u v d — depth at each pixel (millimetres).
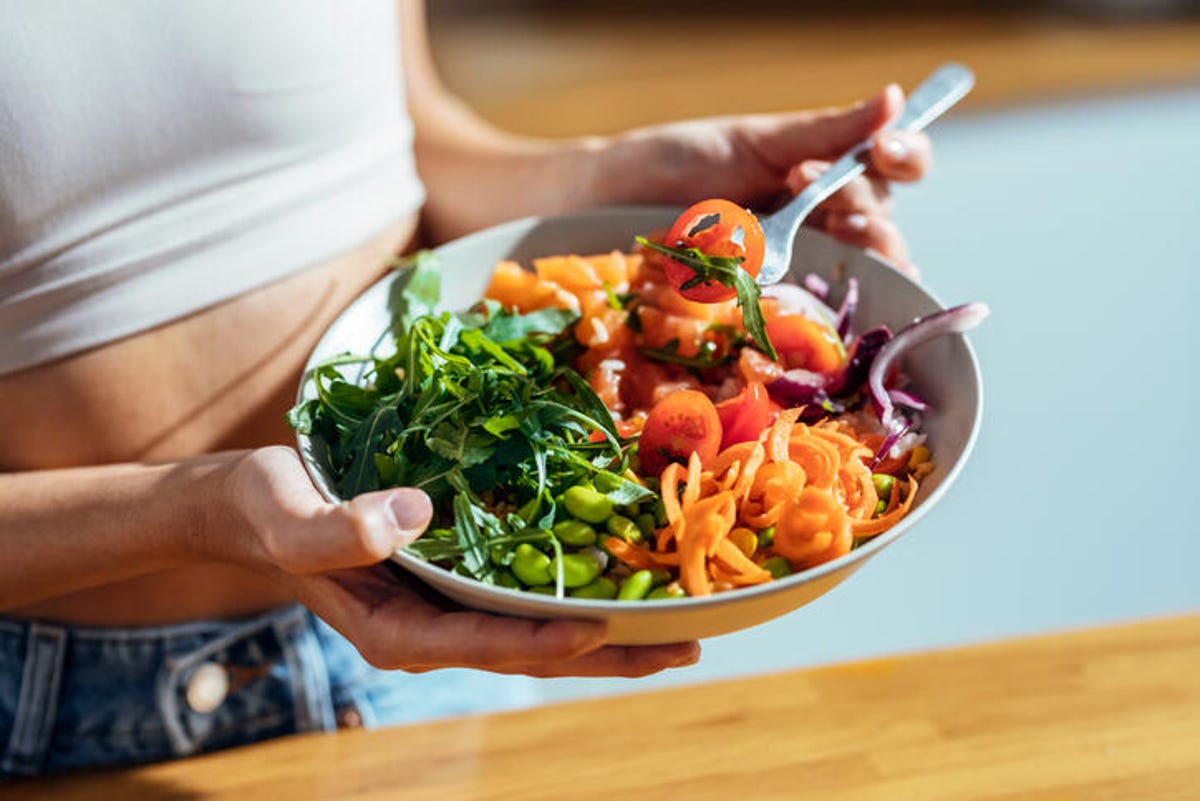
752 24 2750
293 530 695
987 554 2131
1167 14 2781
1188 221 2445
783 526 730
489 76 2535
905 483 813
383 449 803
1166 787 826
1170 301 2361
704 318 928
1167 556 2125
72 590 899
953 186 2488
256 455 778
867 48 2637
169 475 849
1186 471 2201
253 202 952
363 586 792
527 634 698
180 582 1016
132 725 1043
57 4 826
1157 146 2574
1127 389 2285
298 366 1013
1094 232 2420
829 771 861
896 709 912
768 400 828
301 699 1071
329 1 959
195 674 1019
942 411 856
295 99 952
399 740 921
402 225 1091
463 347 870
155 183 904
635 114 2436
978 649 971
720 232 824
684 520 723
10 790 897
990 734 885
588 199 1118
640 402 921
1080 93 2602
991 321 2293
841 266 977
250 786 889
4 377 905
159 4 861
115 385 933
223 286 948
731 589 717
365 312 939
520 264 1018
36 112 831
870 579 2111
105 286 903
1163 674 928
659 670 766
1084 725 884
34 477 884
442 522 781
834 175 974
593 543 753
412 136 1117
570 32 2727
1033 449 2232
